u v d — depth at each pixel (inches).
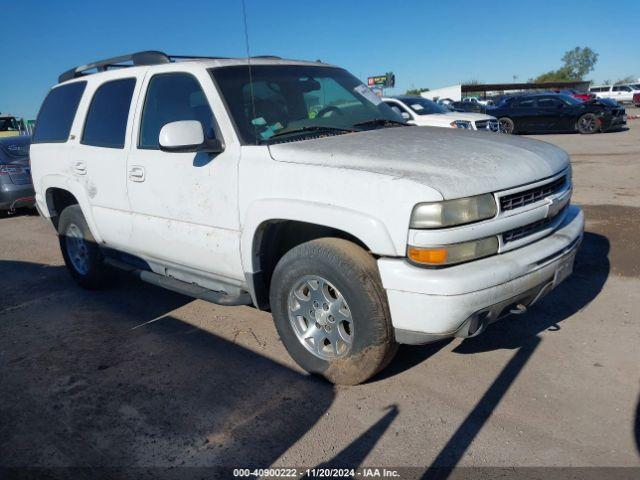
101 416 124.6
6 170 378.9
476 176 112.2
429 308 107.1
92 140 183.9
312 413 120.3
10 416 127.0
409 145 130.5
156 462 107.4
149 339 164.4
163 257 165.3
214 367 144.0
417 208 106.1
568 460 100.7
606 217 271.3
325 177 118.2
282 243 142.4
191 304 192.4
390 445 108.0
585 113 743.7
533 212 119.9
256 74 153.2
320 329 130.2
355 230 113.0
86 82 193.9
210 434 115.1
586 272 196.5
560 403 118.0
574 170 422.9
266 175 128.4
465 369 134.4
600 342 143.7
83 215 198.2
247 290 144.7
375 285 115.4
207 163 141.8
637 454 101.3
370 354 119.9
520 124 799.1
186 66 152.7
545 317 160.7
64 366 150.3
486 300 108.9
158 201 156.8
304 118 151.1
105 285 209.5
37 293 215.2
